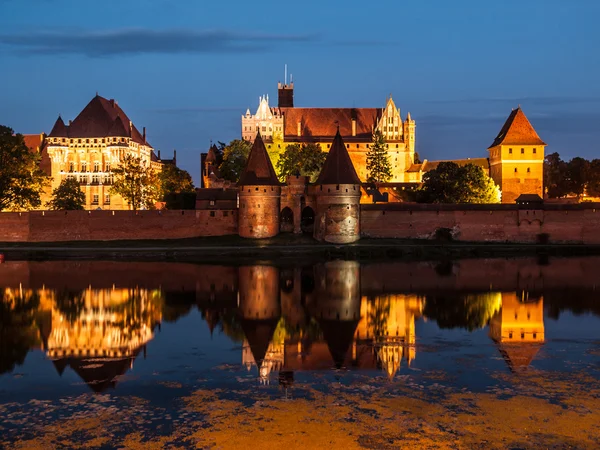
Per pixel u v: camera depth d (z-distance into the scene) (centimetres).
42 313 5591
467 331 4809
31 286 7125
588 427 2867
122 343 4450
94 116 17900
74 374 3675
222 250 10300
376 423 2914
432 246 10706
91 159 17675
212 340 4550
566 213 11725
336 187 10944
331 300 6244
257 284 7281
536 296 6431
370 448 2692
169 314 5553
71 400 3222
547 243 11656
